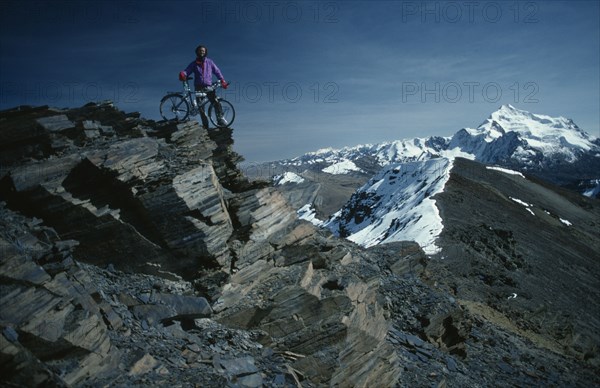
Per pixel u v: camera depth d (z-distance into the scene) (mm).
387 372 18875
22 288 9906
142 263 15508
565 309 92812
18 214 14195
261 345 15586
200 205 16062
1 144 15648
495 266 105688
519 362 35312
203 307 14766
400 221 158125
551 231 168250
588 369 41531
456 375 24422
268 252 17734
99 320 11086
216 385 11609
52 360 9766
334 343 16234
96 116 18859
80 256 15094
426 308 29781
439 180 191750
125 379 10469
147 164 16375
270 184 20516
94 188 15484
